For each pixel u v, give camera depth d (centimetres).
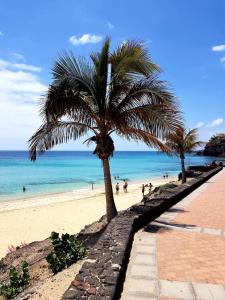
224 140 15975
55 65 1095
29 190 4512
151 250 670
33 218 2402
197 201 1355
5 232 1992
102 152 1197
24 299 498
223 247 698
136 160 16988
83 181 5788
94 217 2444
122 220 783
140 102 1140
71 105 1106
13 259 1078
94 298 402
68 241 734
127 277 530
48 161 13600
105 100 1180
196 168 3909
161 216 1027
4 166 9794
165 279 525
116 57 1173
